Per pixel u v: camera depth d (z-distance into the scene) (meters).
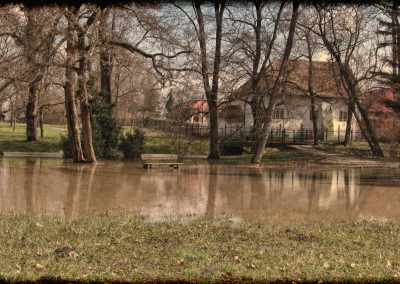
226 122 42.12
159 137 36.75
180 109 32.72
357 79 36.19
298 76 41.78
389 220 11.31
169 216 11.18
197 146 36.62
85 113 26.91
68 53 23.36
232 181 19.42
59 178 18.98
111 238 8.36
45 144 36.72
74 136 26.89
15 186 16.19
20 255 7.07
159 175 21.25
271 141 41.34
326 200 14.57
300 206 13.34
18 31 22.27
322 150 36.22
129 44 25.88
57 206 12.39
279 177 21.23
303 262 7.02
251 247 7.96
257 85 32.44
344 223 10.62
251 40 31.92
